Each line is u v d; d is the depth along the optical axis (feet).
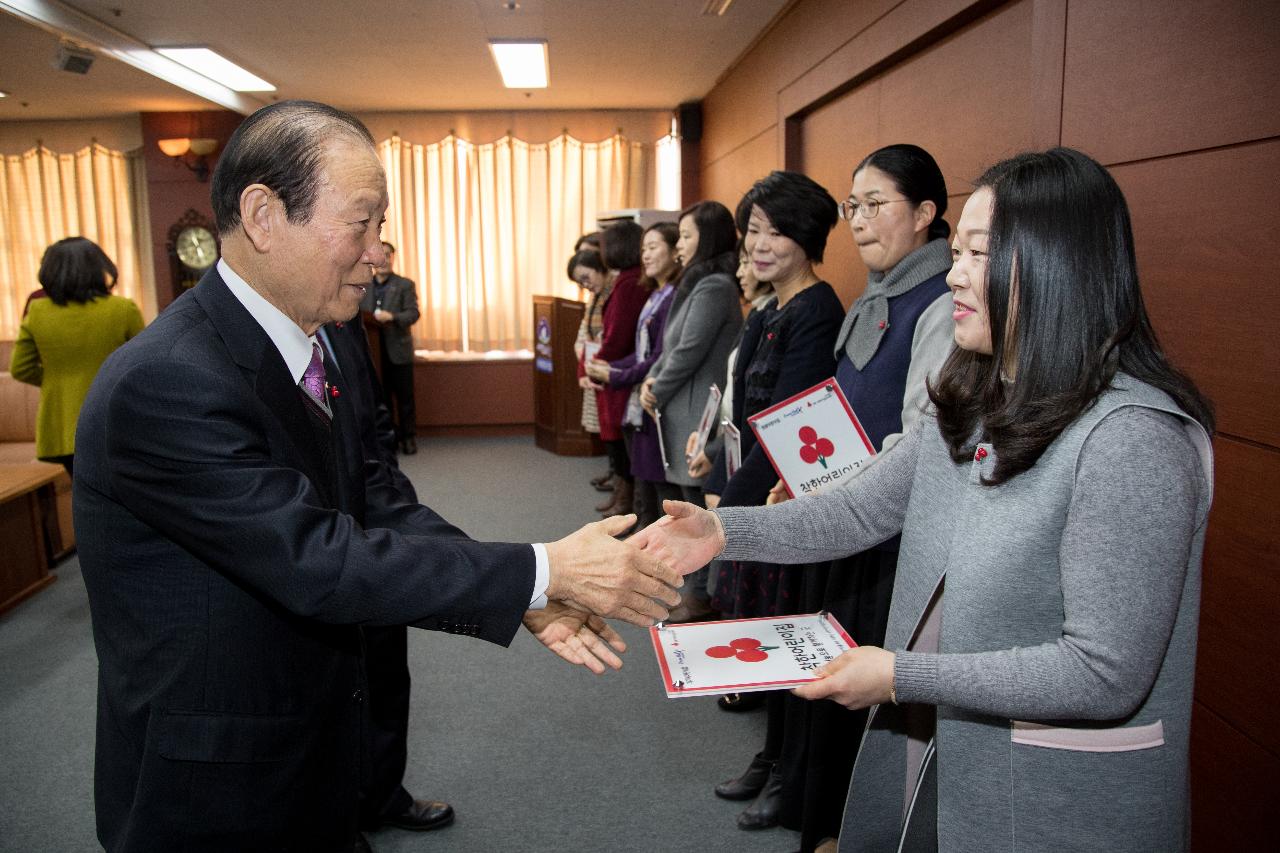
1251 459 4.30
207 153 20.52
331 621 3.01
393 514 4.60
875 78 10.22
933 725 3.61
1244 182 4.29
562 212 21.93
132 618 3.12
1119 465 2.61
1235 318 4.37
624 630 9.98
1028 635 2.89
